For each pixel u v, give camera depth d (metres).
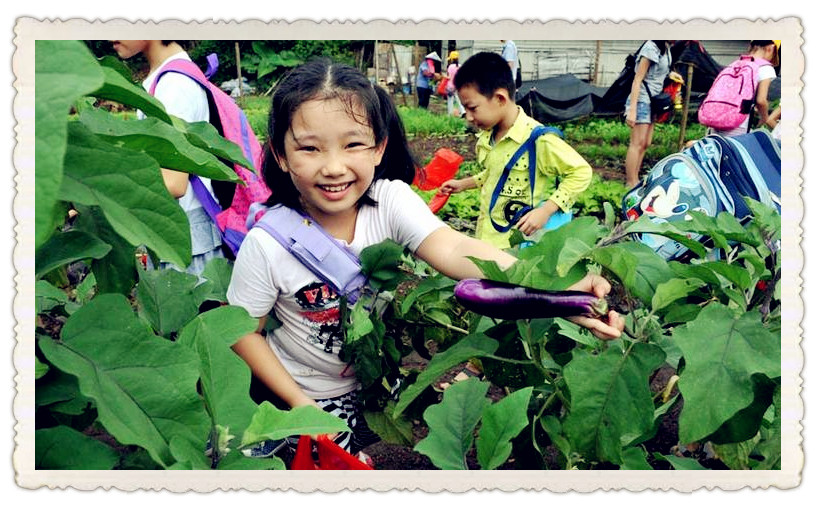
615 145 8.02
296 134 1.91
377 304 2.23
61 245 1.38
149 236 1.20
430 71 10.12
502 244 3.81
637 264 1.70
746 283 1.83
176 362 1.30
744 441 1.86
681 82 6.30
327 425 1.43
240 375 1.50
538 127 3.67
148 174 1.20
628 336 1.84
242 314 1.70
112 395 1.23
